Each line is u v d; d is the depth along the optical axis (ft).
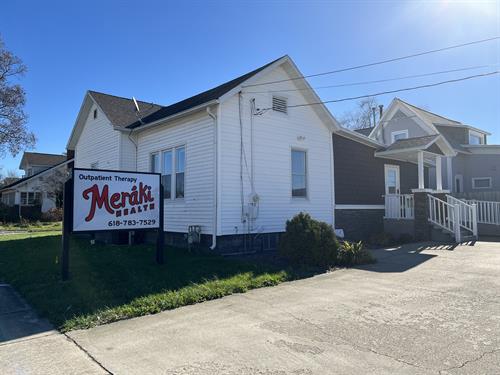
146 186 29.04
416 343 14.52
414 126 88.22
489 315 17.83
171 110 49.62
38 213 115.55
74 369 12.89
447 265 31.09
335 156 50.11
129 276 25.57
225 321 17.71
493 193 66.54
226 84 48.62
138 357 13.79
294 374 12.19
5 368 13.01
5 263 33.53
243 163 39.09
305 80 44.34
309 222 32.35
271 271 28.27
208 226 37.60
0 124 119.34
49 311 18.97
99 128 56.75
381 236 48.19
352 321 17.37
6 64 118.93
